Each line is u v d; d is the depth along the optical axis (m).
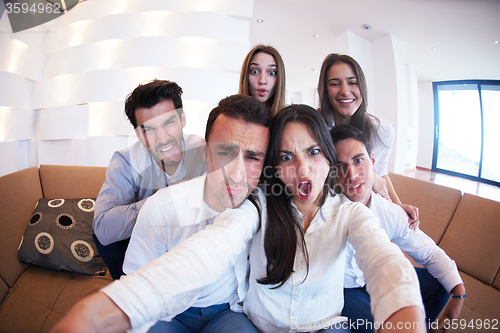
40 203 1.42
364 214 0.56
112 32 2.01
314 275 0.56
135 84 2.01
